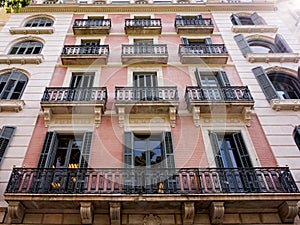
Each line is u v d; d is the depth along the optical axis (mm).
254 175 8336
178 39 14906
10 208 7445
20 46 14609
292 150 9711
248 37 15281
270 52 14641
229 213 7961
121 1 19391
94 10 17359
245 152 9617
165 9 17422
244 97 10766
